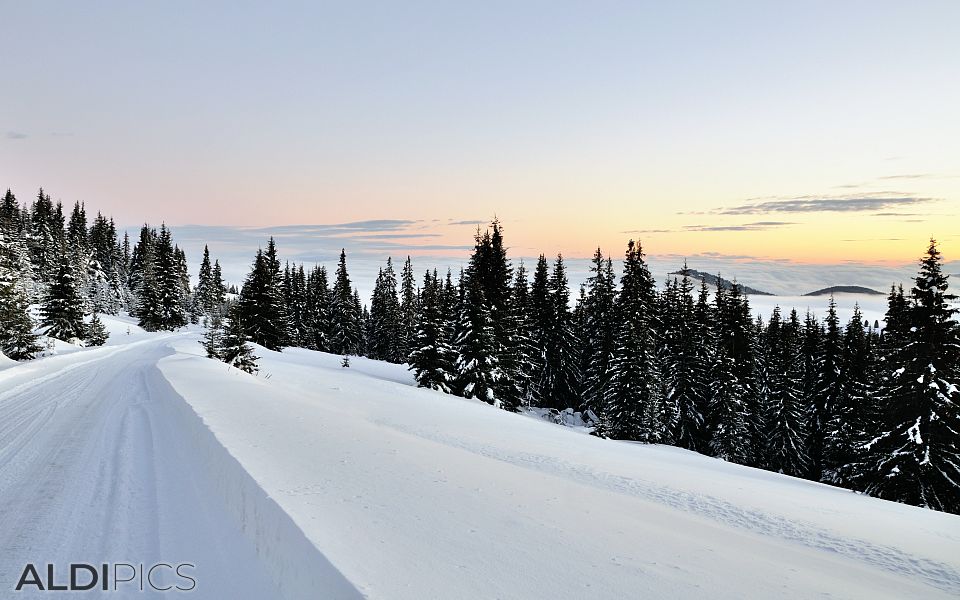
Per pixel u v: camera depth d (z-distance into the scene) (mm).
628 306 42781
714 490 11203
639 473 12305
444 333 40031
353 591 3215
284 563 4172
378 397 26703
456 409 26062
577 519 5629
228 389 15617
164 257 86688
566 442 18281
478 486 6641
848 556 6977
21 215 105875
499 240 49906
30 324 42062
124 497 6387
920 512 12867
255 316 56594
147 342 58906
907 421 22297
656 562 4426
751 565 4840
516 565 3943
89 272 95750
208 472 7070
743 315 44812
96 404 13891
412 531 4473
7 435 9984
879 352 25766
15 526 5520
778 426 42500
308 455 7180
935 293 22266
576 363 51531
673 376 42438
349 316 81500
